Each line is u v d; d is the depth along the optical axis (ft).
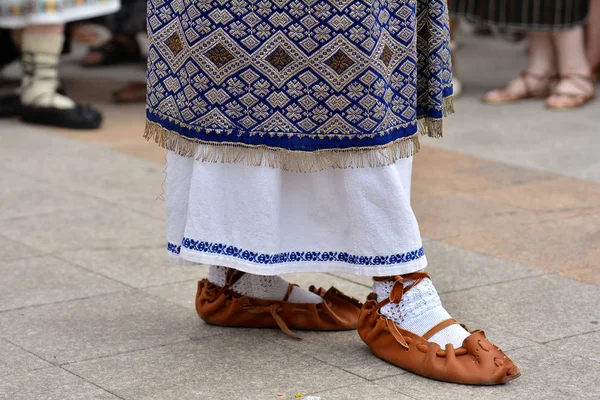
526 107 29.35
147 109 11.33
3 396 9.87
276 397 9.84
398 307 10.73
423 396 9.84
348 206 10.46
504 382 10.12
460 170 21.26
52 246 15.60
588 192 19.36
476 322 12.16
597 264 14.71
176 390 10.03
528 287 13.61
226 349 11.24
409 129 10.57
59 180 20.12
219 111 10.34
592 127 26.25
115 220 17.20
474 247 15.64
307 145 10.24
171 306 12.82
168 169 11.16
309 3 9.85
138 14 35.60
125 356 11.02
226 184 10.58
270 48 10.05
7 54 31.12
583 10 28.99
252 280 11.81
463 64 37.91
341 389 10.03
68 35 32.68
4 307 12.72
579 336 11.67
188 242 10.75
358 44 9.90
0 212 17.63
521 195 19.11
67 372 10.53
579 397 9.85
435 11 10.66
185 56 10.47
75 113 25.64
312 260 10.80
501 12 29.14
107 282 13.82
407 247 10.44
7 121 26.63
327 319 11.81
